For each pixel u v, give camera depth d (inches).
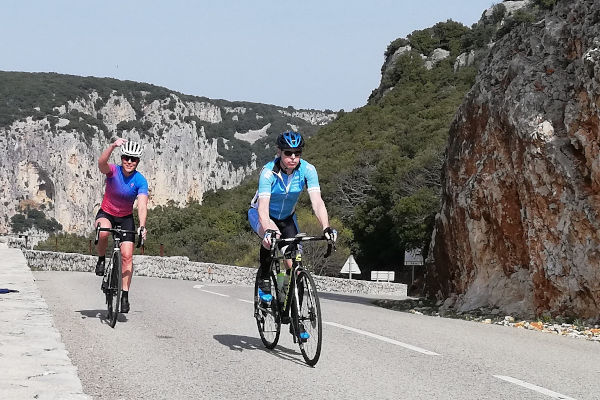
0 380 195.2
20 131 6176.2
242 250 2534.5
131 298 531.2
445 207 685.9
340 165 2576.3
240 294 636.7
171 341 306.2
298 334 262.2
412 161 2166.6
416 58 3782.0
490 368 261.6
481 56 3467.0
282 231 285.4
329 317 429.4
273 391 211.8
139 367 243.9
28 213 6092.5
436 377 240.1
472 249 602.2
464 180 639.1
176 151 7810.0
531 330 417.7
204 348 289.9
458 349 308.8
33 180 6161.4
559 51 528.4
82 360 253.3
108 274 365.7
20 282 481.4
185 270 1307.8
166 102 7815.0
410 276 2105.1
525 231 513.3
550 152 482.3
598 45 457.4
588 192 459.5
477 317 513.7
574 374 255.1
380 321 416.5
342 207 2329.0
